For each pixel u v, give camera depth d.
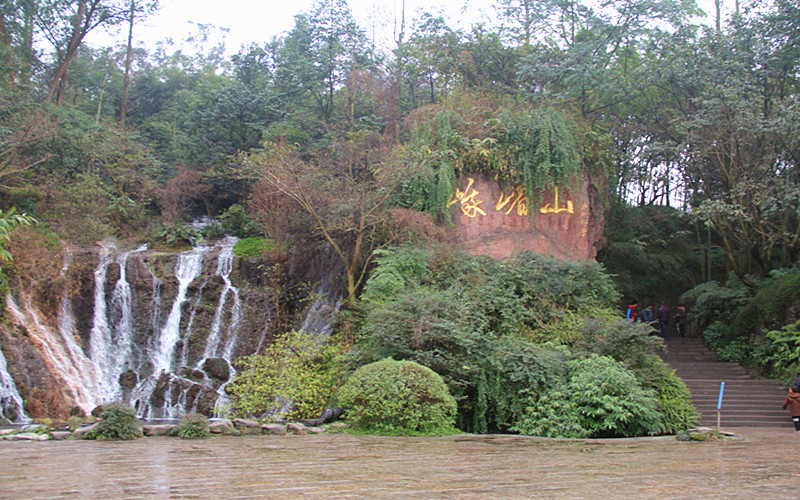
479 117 19.78
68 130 23.34
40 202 21.67
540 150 18.41
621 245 24.41
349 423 11.38
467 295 14.75
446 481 5.60
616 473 6.24
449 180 18.25
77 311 18.38
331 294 19.12
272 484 5.35
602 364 12.17
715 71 19.41
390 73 26.70
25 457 7.24
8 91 20.92
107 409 9.72
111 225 23.48
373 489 5.11
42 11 25.61
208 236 25.08
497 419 12.04
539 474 6.13
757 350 17.61
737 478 5.93
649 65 21.34
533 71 22.73
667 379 13.08
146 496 4.72
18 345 15.88
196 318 19.11
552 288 16.12
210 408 15.62
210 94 28.94
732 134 18.70
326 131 28.56
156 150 31.08
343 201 17.80
